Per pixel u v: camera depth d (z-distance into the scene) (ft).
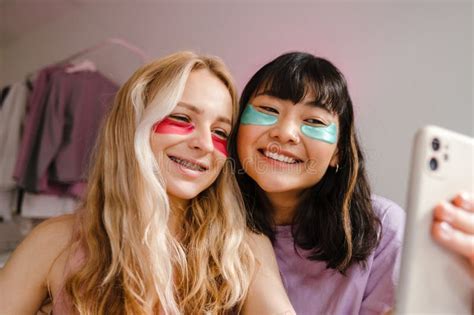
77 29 5.00
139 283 1.74
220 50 3.90
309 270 2.10
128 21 4.58
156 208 1.78
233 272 1.83
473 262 1.09
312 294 2.04
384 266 2.00
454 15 2.83
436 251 1.07
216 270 1.89
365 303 1.99
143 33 4.45
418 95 2.92
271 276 1.90
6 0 4.71
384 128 3.00
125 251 1.78
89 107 3.91
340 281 2.03
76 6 4.90
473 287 1.12
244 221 2.06
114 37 4.66
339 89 1.91
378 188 2.92
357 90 3.14
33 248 1.90
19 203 4.13
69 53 5.02
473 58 2.75
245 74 3.72
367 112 3.06
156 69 1.92
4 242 4.24
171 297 1.76
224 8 3.92
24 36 5.62
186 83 1.83
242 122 1.94
